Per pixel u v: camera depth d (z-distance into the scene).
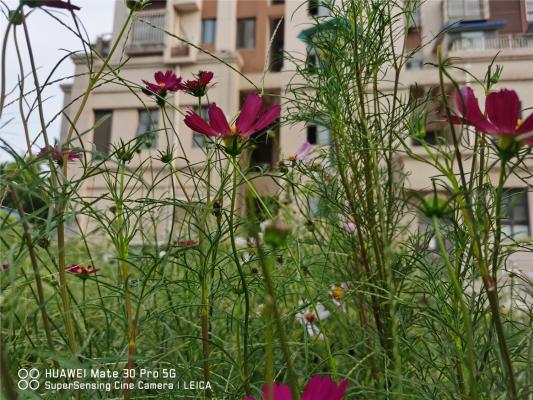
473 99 0.55
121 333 1.16
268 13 8.07
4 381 0.48
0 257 0.61
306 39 1.14
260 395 0.80
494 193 0.77
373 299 1.03
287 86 1.17
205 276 0.82
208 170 0.84
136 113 6.54
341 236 1.20
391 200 1.02
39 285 0.65
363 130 1.05
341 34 1.08
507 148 0.54
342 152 1.12
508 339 0.77
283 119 1.09
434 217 0.50
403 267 1.06
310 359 1.22
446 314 0.79
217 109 0.68
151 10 7.34
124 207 0.82
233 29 7.83
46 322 0.66
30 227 0.71
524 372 0.74
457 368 0.77
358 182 1.08
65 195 0.69
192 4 7.74
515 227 3.52
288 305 1.30
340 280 1.11
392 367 0.96
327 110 1.09
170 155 0.90
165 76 0.97
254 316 1.01
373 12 1.07
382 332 1.01
